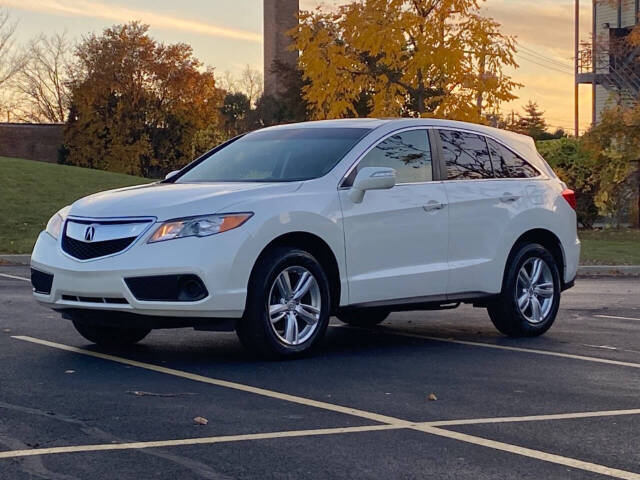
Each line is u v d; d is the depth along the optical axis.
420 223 8.82
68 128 71.38
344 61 24.48
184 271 7.46
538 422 5.97
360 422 5.89
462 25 23.52
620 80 36.78
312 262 8.12
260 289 7.81
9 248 19.33
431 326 10.58
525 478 4.81
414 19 23.38
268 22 72.00
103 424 5.72
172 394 6.60
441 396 6.72
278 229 7.86
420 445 5.38
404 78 24.02
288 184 8.20
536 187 9.95
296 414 6.07
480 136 9.70
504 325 9.69
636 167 29.16
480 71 23.66
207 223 7.61
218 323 7.71
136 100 71.62
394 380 7.28
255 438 5.46
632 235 27.39
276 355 7.99
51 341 8.80
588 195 30.55
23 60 58.31
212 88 74.81
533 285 9.82
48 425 5.67
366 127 9.00
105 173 34.47
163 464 4.93
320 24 24.70
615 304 13.05
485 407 6.38
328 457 5.11
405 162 8.94
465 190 9.24
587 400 6.65
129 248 7.53
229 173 8.80
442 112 24.03
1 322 9.86
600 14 40.22
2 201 25.75
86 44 72.94
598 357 8.52
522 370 7.81
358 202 8.44
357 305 8.43
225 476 4.75
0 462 4.91
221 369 7.60
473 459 5.12
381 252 8.56
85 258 7.70
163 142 73.12
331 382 7.15
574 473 4.91
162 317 7.53
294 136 9.09
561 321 11.12
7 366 7.54
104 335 8.58
